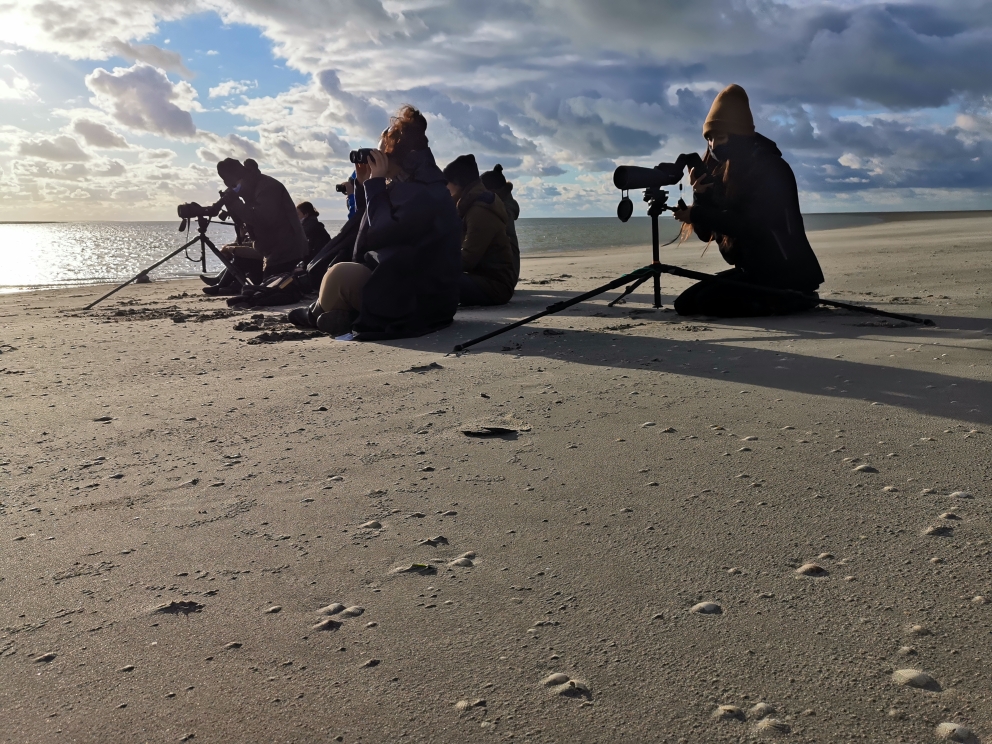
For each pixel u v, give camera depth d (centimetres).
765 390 419
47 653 182
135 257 4203
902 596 192
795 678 160
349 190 1052
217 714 156
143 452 351
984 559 209
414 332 692
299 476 309
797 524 239
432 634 184
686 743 142
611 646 175
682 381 452
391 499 278
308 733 149
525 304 958
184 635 188
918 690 154
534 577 212
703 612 188
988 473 273
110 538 252
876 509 247
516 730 147
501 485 289
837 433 332
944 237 2095
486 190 938
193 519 266
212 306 1103
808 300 666
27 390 498
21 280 2214
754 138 702
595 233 5947
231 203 1106
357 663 173
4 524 267
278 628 190
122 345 700
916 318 610
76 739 150
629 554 224
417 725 150
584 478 292
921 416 351
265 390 476
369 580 214
